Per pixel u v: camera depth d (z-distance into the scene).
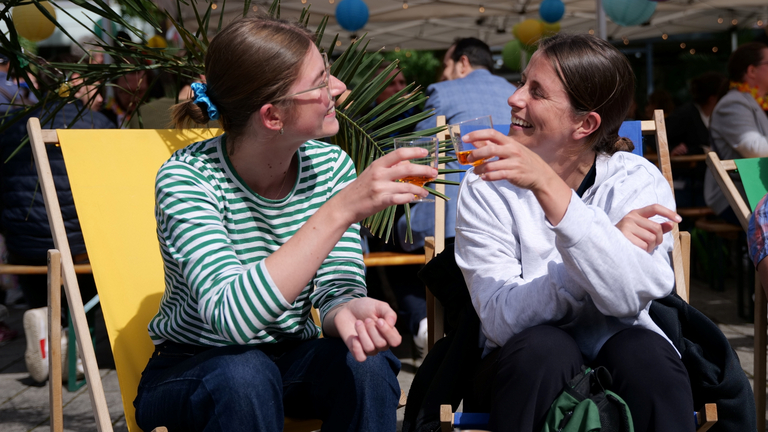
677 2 6.09
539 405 1.41
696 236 5.24
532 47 1.76
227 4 4.63
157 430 1.37
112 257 1.84
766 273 2.05
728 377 1.56
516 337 1.49
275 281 1.27
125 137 2.02
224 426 1.36
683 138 5.37
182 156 1.54
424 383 1.77
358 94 2.25
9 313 4.82
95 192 1.90
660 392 1.41
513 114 1.71
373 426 1.45
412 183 1.36
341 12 5.06
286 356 1.58
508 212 1.71
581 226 1.39
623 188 1.70
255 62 1.40
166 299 1.60
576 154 1.73
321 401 1.52
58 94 2.35
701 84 5.37
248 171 1.55
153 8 2.32
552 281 1.49
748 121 4.07
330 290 1.58
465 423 1.54
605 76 1.63
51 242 3.48
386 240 2.11
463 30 7.05
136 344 1.75
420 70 11.02
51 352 1.84
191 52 2.29
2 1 2.18
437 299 1.98
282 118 1.45
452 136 1.56
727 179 2.61
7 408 3.03
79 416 2.91
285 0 5.28
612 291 1.43
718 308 4.42
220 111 1.49
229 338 1.30
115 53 2.31
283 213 1.59
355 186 1.29
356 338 1.36
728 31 8.81
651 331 1.53
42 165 1.87
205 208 1.45
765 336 2.38
